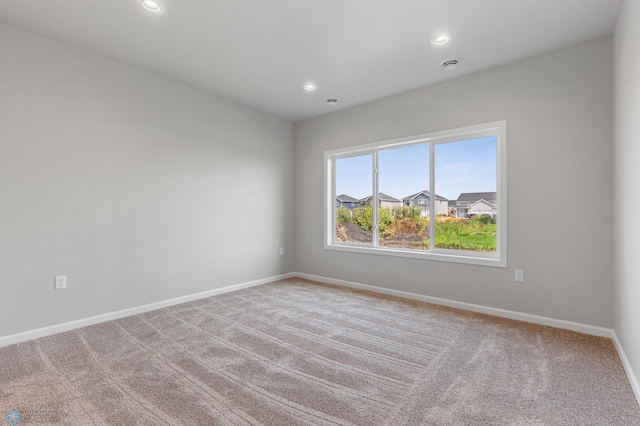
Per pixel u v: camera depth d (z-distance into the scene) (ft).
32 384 6.06
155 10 7.25
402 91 12.12
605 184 8.33
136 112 10.25
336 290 13.35
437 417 5.15
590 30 8.03
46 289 8.45
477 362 7.00
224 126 12.92
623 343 7.00
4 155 7.79
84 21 7.71
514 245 9.74
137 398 5.65
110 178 9.67
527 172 9.49
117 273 9.82
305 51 9.15
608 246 8.31
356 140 13.75
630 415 5.18
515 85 9.70
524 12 7.30
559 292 9.02
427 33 8.21
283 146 15.60
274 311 10.53
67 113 8.80
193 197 11.87
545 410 5.32
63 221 8.74
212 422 5.01
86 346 7.77
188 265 11.71
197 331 8.77
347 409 5.36
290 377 6.39
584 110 8.60
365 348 7.73
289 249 15.92
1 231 7.75
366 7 7.16
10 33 7.87
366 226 13.93
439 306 11.10
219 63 9.90
